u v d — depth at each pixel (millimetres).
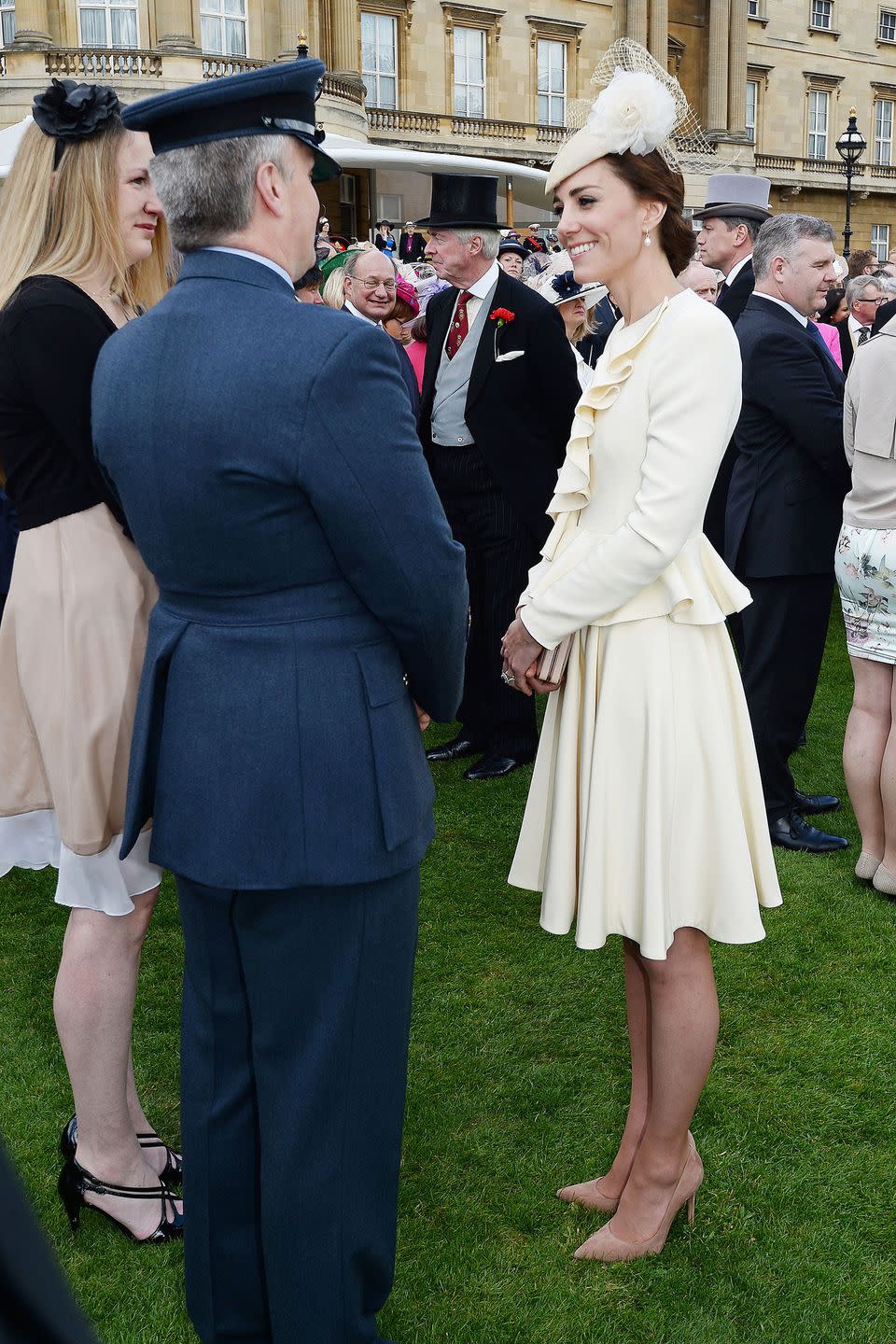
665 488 1840
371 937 1689
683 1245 2154
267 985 1685
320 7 28734
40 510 1970
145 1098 2598
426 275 8922
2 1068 2691
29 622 1979
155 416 1543
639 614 1935
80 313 1892
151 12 26156
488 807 4281
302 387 1468
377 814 1634
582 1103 2572
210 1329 1823
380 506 1514
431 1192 2301
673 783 1949
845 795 4348
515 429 4387
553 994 3010
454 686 1754
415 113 30766
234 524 1524
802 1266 2102
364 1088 1738
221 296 1549
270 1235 1727
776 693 3834
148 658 1701
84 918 2078
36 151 1994
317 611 1598
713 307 1882
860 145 19984
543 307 4395
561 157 1914
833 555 3799
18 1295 367
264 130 1546
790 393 3639
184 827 1639
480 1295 2049
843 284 8891
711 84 37531
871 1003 2936
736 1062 2699
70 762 1971
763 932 1990
